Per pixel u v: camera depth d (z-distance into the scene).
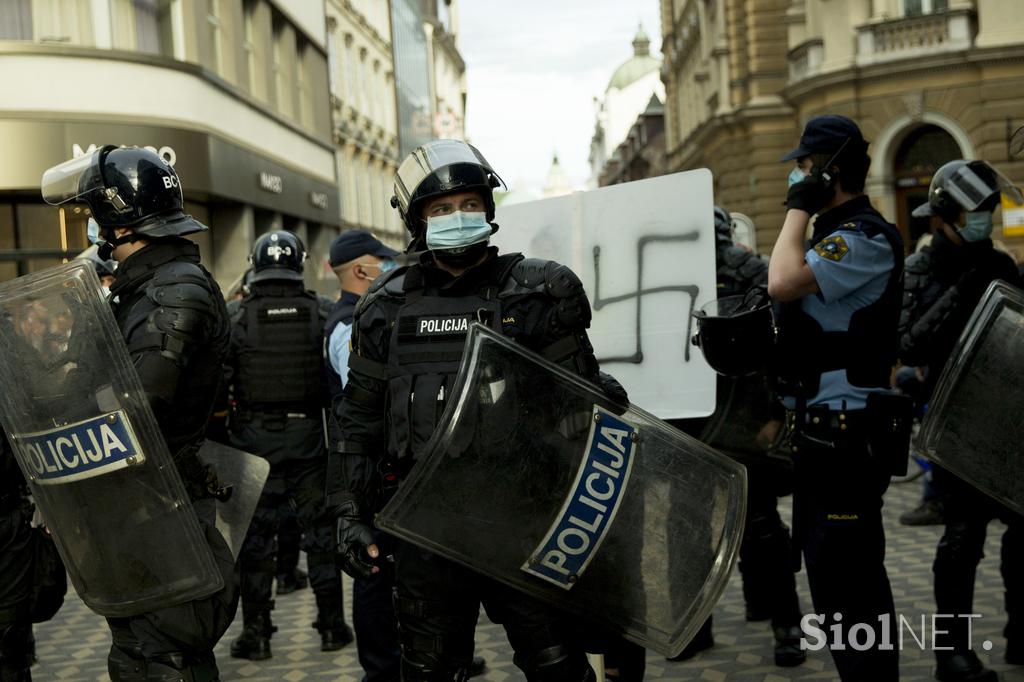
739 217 11.21
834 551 3.36
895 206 23.14
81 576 2.96
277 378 5.09
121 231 3.09
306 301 5.24
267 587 5.13
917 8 22.78
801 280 3.27
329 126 25.56
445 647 2.82
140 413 2.85
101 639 5.62
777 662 4.47
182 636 2.95
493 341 2.66
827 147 3.36
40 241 13.76
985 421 3.33
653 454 2.75
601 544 2.71
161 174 3.11
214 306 3.06
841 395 3.36
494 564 2.65
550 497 2.67
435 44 55.47
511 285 2.81
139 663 2.95
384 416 2.89
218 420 5.71
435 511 2.62
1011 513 3.97
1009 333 3.29
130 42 14.71
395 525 2.61
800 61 24.89
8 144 13.33
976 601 5.11
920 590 5.42
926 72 22.11
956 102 21.92
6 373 2.91
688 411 4.07
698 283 4.07
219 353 3.12
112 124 14.16
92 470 2.88
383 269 5.10
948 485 4.05
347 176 30.09
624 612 2.73
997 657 4.33
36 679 4.96
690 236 4.09
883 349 3.37
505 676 4.58
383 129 35.84
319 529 5.19
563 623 2.81
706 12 35.72
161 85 14.79
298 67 23.61
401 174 2.88
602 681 3.56
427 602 2.80
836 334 3.34
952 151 22.59
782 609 4.51
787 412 3.48
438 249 2.79
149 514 2.89
